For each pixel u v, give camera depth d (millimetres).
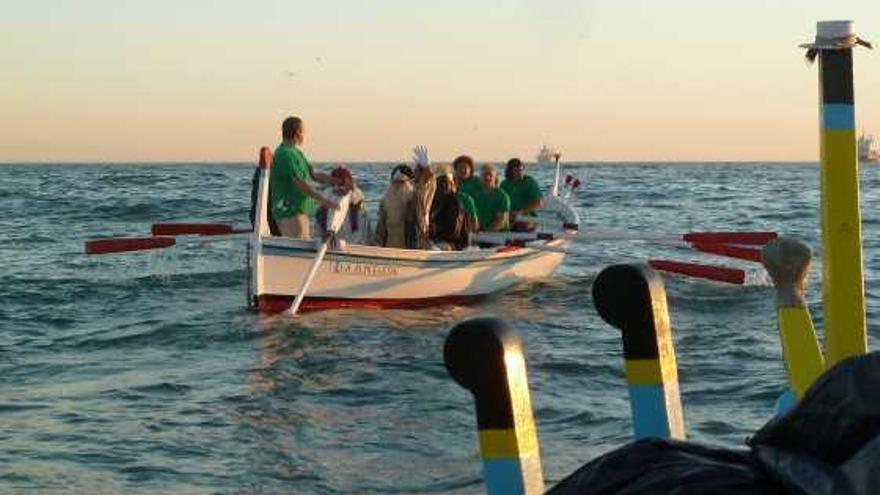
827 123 2604
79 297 14164
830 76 2596
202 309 12875
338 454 6617
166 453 6637
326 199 12367
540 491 2010
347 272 12539
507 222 14805
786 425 1732
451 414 7586
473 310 13023
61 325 11844
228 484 6051
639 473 1763
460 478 6129
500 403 1967
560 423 7320
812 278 14234
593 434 7039
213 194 48250
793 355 2594
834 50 2584
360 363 9461
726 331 11203
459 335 1977
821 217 2658
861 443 1645
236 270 17359
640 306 2316
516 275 14773
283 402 7992
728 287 14633
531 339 10859
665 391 2332
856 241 2594
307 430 7176
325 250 12297
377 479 6125
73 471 6273
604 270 2363
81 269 17516
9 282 15656
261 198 12102
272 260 12148
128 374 9109
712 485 1680
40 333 11312
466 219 13828
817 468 1654
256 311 12203
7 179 78000
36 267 17781
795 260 2645
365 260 12594
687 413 7613
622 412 7598
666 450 1810
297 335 10922
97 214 33500
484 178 14711
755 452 1748
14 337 11055
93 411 7727
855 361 1708
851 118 2594
